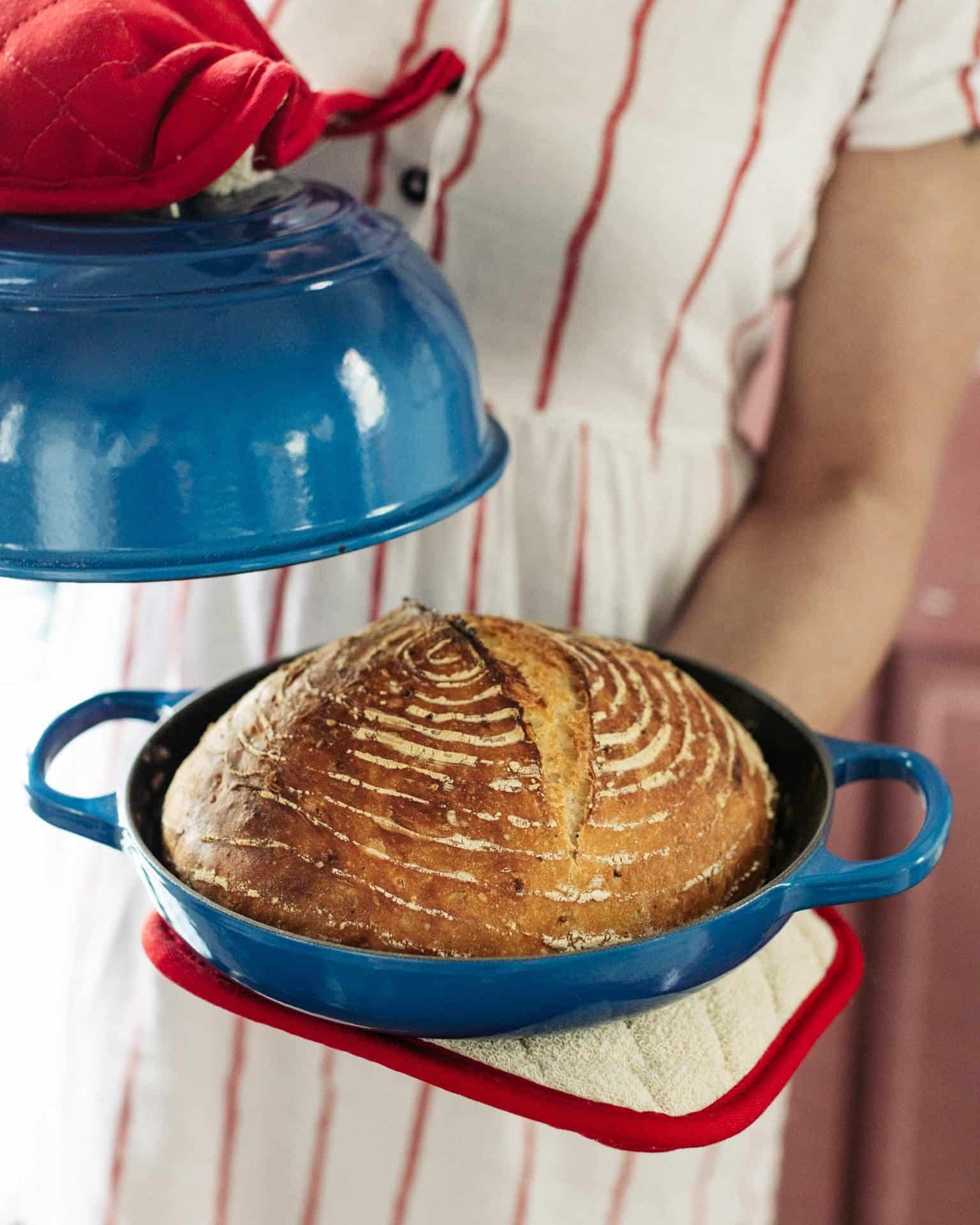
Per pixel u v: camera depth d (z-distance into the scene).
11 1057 1.15
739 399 0.78
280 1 0.62
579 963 0.37
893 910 1.22
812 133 0.67
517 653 0.48
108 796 0.47
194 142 0.38
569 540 0.72
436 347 0.41
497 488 0.70
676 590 0.75
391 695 0.46
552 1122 0.39
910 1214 1.25
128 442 0.36
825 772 0.47
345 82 0.63
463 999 0.38
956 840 1.18
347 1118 0.74
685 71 0.63
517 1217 0.76
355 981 0.38
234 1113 0.75
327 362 0.37
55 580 0.36
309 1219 0.76
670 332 0.70
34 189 0.39
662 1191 0.77
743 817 0.47
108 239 0.38
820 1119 1.27
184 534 0.37
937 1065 1.23
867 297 0.70
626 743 0.46
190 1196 0.76
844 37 0.65
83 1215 0.78
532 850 0.42
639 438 0.72
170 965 0.44
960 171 0.68
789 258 0.71
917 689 1.17
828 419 0.73
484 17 0.60
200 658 0.72
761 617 0.69
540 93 0.62
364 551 0.69
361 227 0.42
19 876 1.23
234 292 0.37
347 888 0.42
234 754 0.47
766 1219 0.88
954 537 1.17
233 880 0.43
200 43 0.40
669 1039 0.42
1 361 0.36
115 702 0.53
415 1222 0.76
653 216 0.65
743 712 0.54
